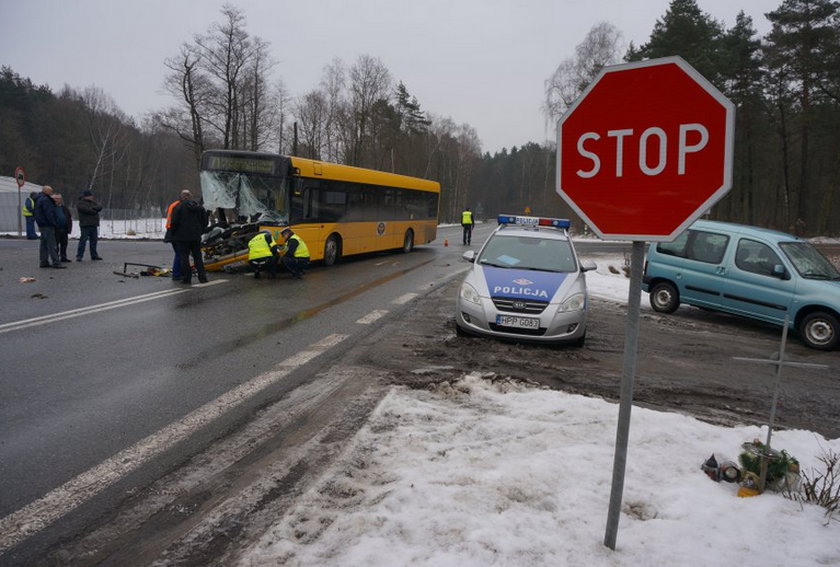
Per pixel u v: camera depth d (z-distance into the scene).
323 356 6.79
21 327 7.75
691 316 11.29
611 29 45.75
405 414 4.82
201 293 11.06
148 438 4.36
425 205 24.25
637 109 2.57
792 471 3.62
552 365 6.78
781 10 38.91
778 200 54.97
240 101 39.56
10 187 38.88
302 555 2.83
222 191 14.50
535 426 4.57
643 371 6.86
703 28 37.12
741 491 3.56
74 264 14.58
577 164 2.72
